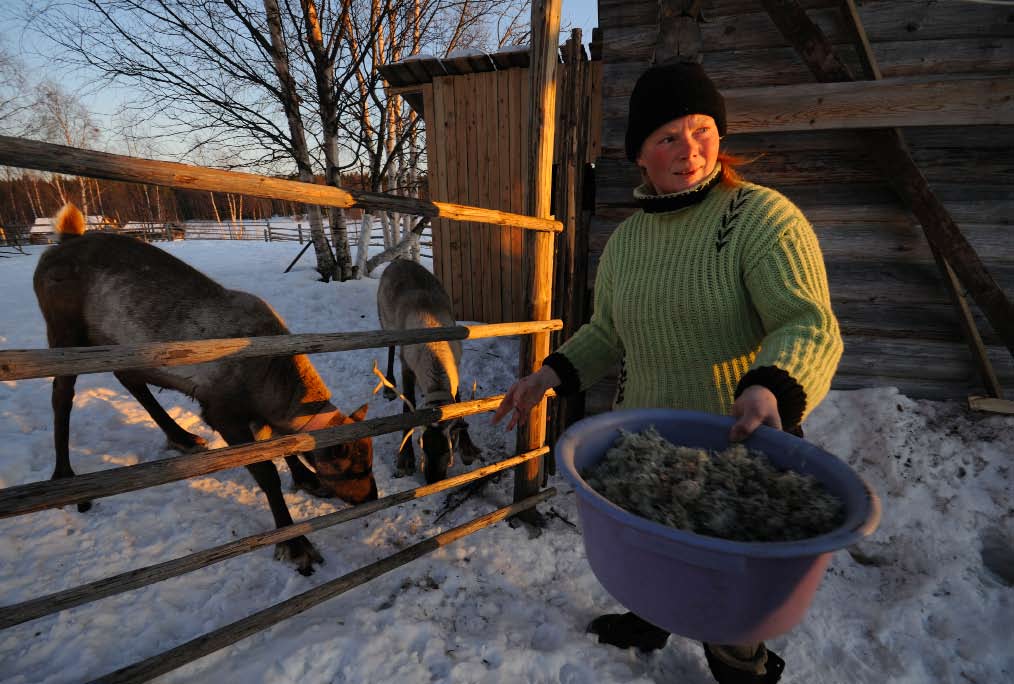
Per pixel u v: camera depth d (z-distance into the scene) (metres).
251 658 1.72
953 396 3.21
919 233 3.09
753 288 1.15
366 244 10.41
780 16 2.73
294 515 2.80
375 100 8.48
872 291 3.23
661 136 1.21
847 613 2.11
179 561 1.46
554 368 1.54
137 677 1.43
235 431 2.56
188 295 2.47
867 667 1.84
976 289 2.88
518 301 6.55
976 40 2.80
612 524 0.84
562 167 3.24
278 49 8.56
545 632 1.95
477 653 1.79
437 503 2.96
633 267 1.36
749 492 0.94
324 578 2.29
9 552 2.31
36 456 3.16
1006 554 2.38
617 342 1.58
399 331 1.71
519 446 2.63
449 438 3.12
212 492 2.91
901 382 3.29
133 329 2.53
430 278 4.60
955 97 2.55
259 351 1.42
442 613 2.03
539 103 2.18
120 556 2.35
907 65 2.90
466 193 6.51
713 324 1.22
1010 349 2.92
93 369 1.15
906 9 2.85
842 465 0.91
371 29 8.09
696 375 1.29
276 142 9.05
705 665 1.79
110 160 1.08
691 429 1.14
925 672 1.82
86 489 1.23
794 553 0.69
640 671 1.77
